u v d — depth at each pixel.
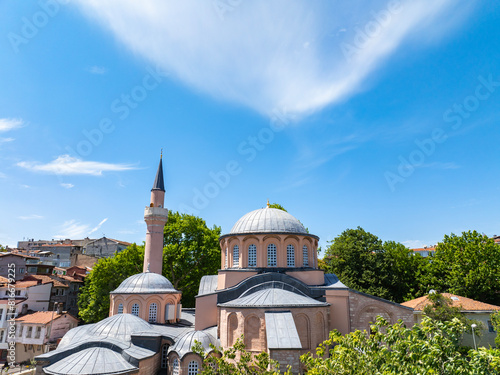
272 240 30.77
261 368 16.00
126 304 31.83
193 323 34.44
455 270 42.75
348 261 48.47
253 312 24.39
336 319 27.78
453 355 9.19
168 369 24.42
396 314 28.59
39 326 46.47
